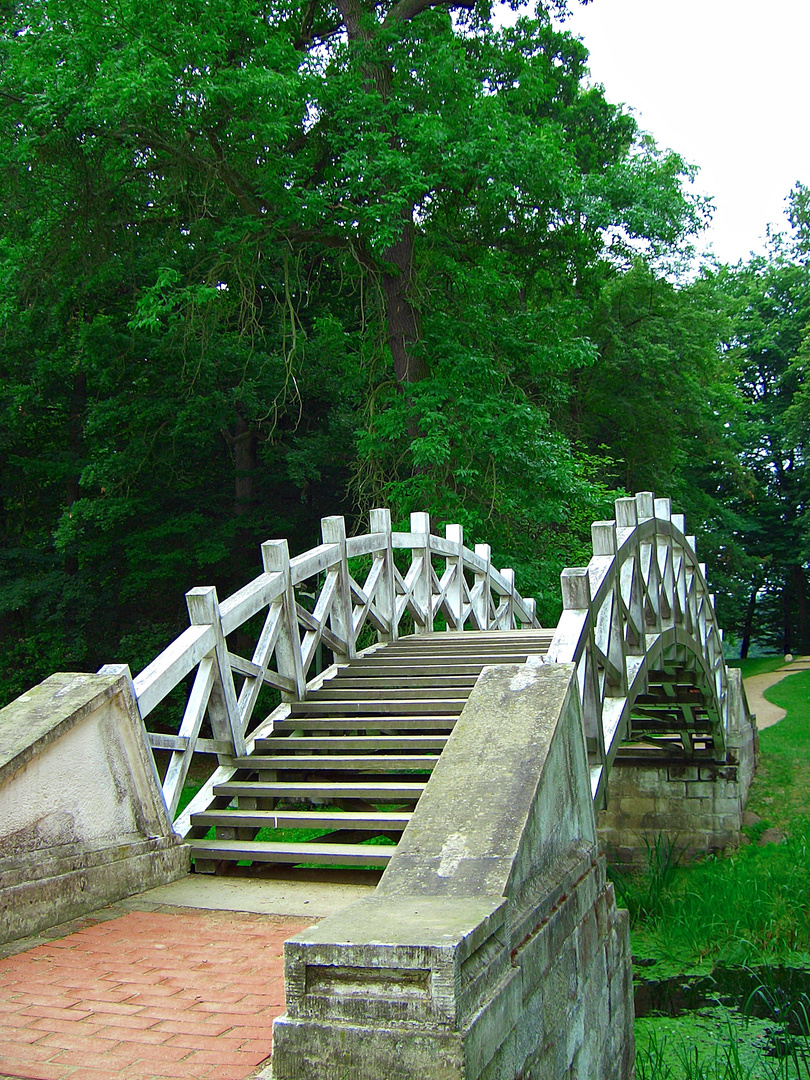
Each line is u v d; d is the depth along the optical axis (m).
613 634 8.03
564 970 4.07
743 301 33.50
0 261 17.33
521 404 18.17
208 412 21.39
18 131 15.79
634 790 18.16
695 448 37.69
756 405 44.09
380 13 19.22
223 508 23.92
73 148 15.74
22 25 17.97
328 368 22.06
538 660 5.07
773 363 45.34
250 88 14.49
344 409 23.16
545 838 4.16
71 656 21.62
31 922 4.59
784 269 45.09
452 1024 2.62
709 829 17.73
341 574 8.98
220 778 6.70
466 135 16.97
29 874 4.66
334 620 8.94
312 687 8.26
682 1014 10.62
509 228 19.41
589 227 19.30
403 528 17.55
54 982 3.95
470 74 17.58
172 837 5.78
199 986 3.88
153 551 22.62
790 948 12.68
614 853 18.05
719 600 40.78
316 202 16.41
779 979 11.66
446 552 11.78
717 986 11.51
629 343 29.84
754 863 16.00
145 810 5.65
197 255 18.70
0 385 21.31
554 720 4.48
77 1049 3.29
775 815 18.33
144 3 14.01
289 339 20.92
